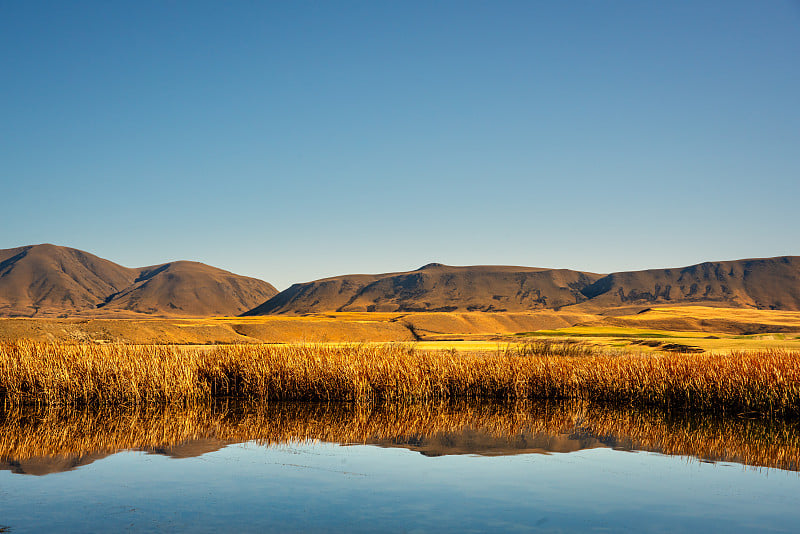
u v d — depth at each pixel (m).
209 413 24.98
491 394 29.83
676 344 48.94
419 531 10.30
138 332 79.12
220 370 30.73
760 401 24.52
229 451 17.03
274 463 15.44
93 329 71.25
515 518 11.04
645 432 20.28
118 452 16.86
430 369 30.47
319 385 29.30
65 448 17.42
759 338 58.97
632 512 11.42
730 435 19.77
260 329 114.56
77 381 27.42
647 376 27.50
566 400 29.16
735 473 14.53
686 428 21.16
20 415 24.33
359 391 28.48
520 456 16.39
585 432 20.23
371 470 14.71
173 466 15.13
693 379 26.36
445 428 21.02
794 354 28.11
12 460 15.83
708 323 144.38
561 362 31.12
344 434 19.80
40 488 13.05
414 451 17.00
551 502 12.05
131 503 11.93
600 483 13.48
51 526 10.58
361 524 10.67
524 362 31.20
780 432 20.48
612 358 31.88
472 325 189.00
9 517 11.06
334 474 14.26
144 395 27.73
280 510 11.45
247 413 25.02
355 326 138.88
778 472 14.66
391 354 31.91
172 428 21.09
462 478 13.87
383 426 21.53
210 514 11.23
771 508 11.73
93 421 22.70
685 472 14.62
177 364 29.70
